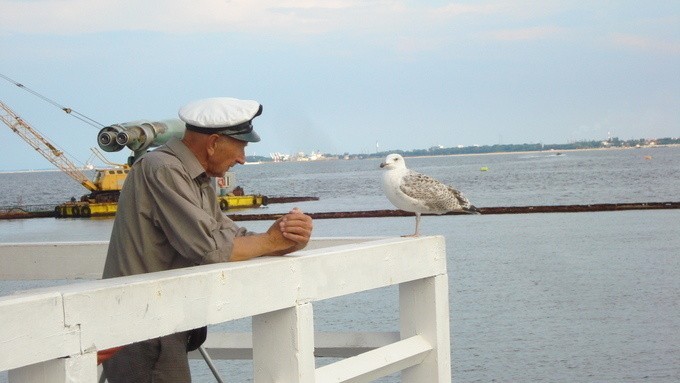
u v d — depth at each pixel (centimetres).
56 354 206
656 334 1493
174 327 235
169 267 304
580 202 6469
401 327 358
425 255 343
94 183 6669
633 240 3325
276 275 267
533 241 3412
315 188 12288
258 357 282
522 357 1349
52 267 401
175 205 289
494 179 12006
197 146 311
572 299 1905
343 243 374
